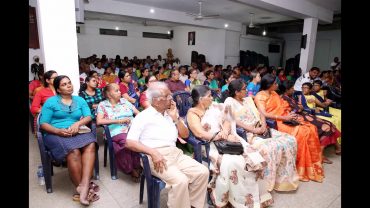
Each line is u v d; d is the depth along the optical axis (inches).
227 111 82.3
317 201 80.5
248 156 69.4
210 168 74.0
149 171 64.5
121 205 75.7
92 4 241.1
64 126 81.6
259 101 101.6
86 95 115.4
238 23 379.2
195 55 422.0
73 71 95.7
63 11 90.4
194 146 75.8
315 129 95.3
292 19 337.7
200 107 77.8
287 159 82.4
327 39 400.8
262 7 201.2
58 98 82.5
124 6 259.4
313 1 228.7
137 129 66.3
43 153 77.5
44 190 82.7
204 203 71.1
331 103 143.9
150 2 257.1
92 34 392.2
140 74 253.9
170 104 72.3
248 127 90.0
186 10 292.0
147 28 444.8
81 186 74.1
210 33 391.5
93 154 79.9
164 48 475.5
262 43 441.1
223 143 72.7
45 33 88.9
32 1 175.2
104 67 272.8
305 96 134.6
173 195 62.4
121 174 94.6
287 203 79.1
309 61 255.6
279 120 101.0
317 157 94.0
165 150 68.7
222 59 378.9
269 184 77.7
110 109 96.4
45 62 90.7
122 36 421.1
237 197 70.4
